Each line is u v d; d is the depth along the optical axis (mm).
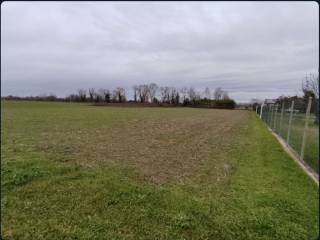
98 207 3625
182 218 3336
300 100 8984
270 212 3512
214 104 79500
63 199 3861
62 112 30500
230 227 3162
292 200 3900
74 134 11203
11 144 8367
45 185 4379
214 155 7117
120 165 5938
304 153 6996
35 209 3555
